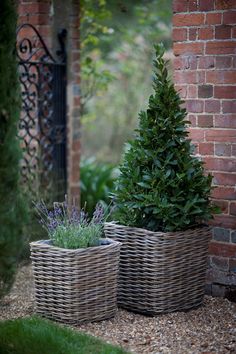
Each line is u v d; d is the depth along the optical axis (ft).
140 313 16.34
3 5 12.92
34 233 21.35
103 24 32.78
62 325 15.38
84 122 36.22
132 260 16.28
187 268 16.37
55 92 23.07
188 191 16.06
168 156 15.90
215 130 17.30
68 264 15.15
